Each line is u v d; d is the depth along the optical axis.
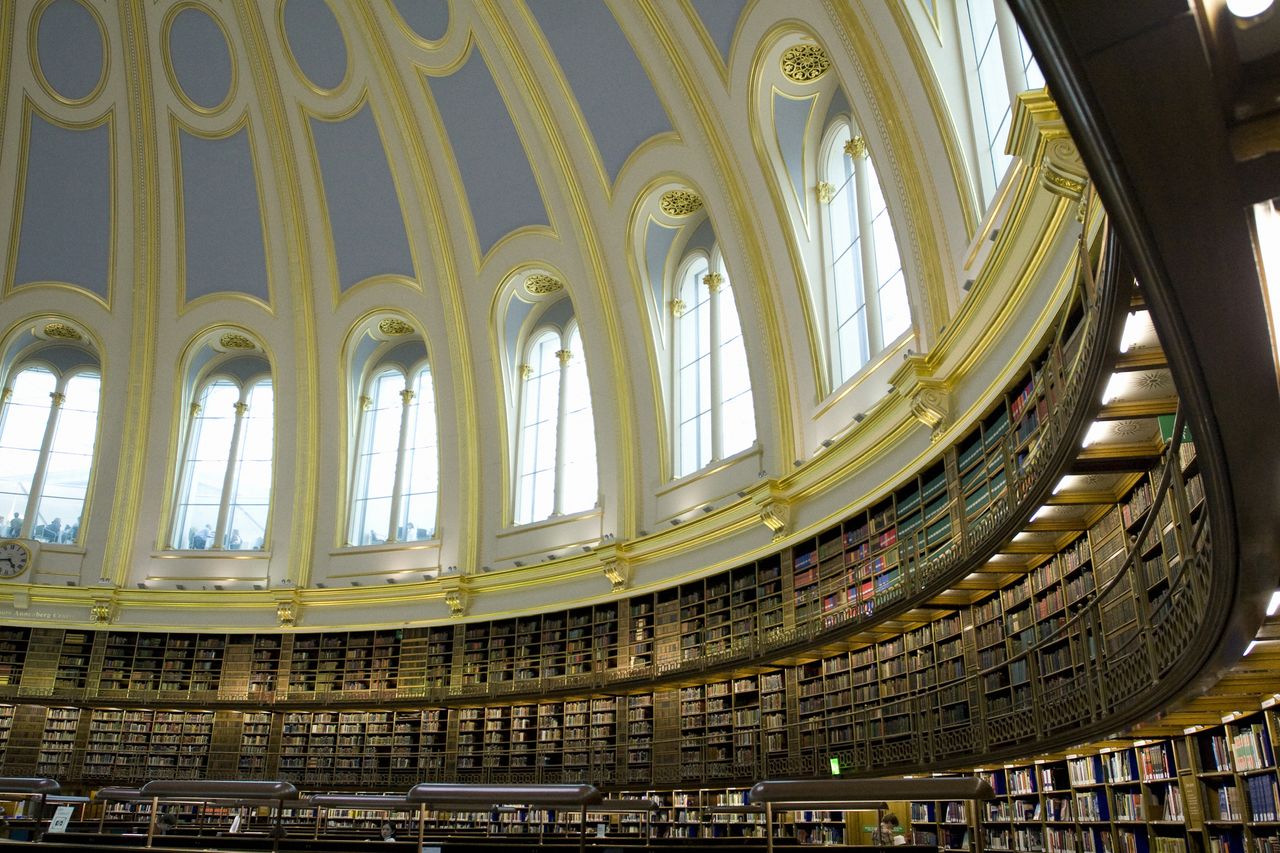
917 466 12.22
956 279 11.98
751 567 15.91
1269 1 2.36
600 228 19.27
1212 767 7.80
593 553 18.30
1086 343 6.59
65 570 22.11
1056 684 9.12
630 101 17.81
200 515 23.22
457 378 21.48
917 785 4.13
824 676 14.02
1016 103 7.64
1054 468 7.98
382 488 22.70
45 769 19.88
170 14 20.22
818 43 13.88
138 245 22.70
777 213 15.97
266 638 21.55
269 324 23.12
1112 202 2.72
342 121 20.89
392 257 22.03
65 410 23.70
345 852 8.71
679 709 16.31
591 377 19.69
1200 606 5.39
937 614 11.83
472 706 18.91
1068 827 9.66
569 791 4.73
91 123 21.66
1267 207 3.13
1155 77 2.27
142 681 21.11
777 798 4.31
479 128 19.88
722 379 17.83
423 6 18.70
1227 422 3.53
